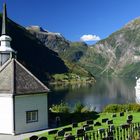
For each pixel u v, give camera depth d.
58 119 50.19
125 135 30.17
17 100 45.47
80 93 196.38
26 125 46.25
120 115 50.91
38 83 49.50
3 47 57.53
